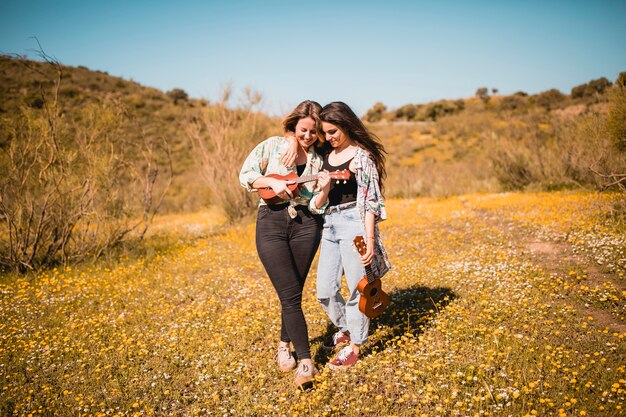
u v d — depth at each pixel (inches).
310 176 148.9
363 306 152.9
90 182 311.7
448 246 318.0
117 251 343.3
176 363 166.1
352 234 155.6
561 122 737.0
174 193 803.4
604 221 320.2
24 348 176.9
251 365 162.2
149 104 1518.2
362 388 137.4
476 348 158.7
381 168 161.2
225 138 520.4
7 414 135.5
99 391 147.2
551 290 212.2
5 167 292.4
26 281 273.6
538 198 489.7
